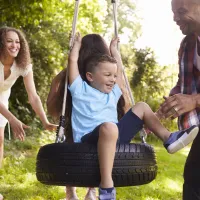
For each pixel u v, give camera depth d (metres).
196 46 2.63
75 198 4.01
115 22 3.73
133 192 5.39
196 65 2.67
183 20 2.55
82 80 3.29
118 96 3.37
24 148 8.90
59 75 3.86
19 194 5.02
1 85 4.46
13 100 10.95
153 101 14.93
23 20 9.98
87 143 2.97
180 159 9.16
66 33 12.60
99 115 3.19
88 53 3.64
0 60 4.37
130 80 15.60
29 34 11.63
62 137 3.24
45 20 11.34
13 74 4.48
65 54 12.54
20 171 6.31
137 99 15.34
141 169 2.98
